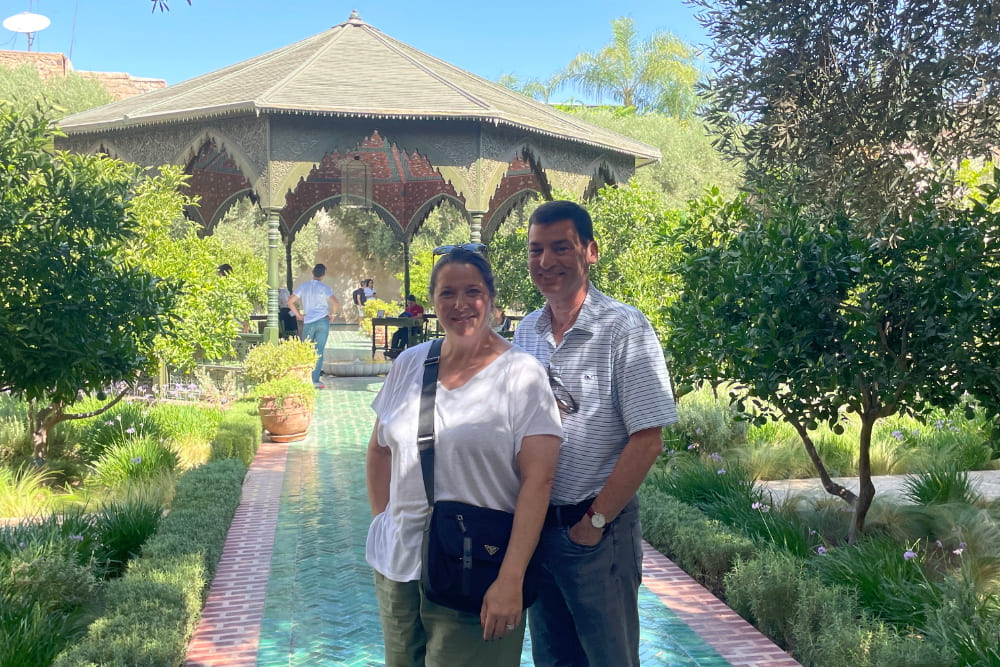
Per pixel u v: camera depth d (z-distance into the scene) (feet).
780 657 13.34
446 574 7.72
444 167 44.34
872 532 19.42
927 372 16.20
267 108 40.75
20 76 86.84
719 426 28.94
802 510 21.42
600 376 9.05
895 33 17.53
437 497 7.93
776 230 17.10
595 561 8.97
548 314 9.76
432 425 7.99
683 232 20.63
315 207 68.85
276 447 31.96
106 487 24.50
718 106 19.31
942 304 15.69
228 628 14.57
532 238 9.41
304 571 17.65
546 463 7.95
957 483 22.12
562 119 53.88
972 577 15.31
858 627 12.46
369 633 14.40
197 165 61.77
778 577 14.28
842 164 17.43
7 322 20.63
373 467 8.88
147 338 24.91
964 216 15.96
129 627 12.08
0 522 20.57
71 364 22.07
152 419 30.53
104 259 23.08
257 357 39.55
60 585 15.21
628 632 9.24
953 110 17.03
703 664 13.09
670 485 22.90
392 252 115.44
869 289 16.25
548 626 9.53
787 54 18.03
